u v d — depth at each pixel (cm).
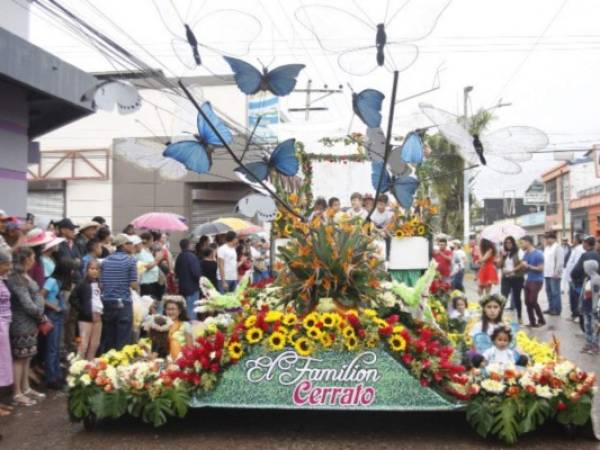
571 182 4912
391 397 599
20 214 1141
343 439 597
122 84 531
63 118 1316
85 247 1002
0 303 666
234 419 664
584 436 593
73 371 634
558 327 1388
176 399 608
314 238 658
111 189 2383
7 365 664
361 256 666
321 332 600
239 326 626
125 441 595
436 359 603
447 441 589
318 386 604
